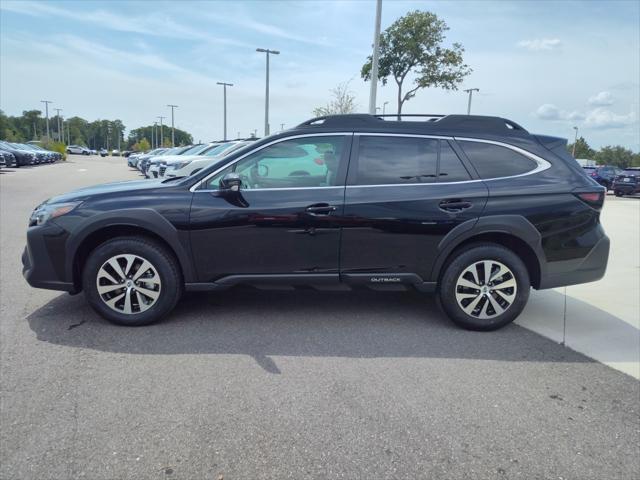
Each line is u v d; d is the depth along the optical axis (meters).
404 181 4.18
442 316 4.68
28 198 13.46
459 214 4.12
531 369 3.57
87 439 2.61
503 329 4.39
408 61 17.12
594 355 3.84
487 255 4.18
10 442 2.57
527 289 4.24
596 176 28.02
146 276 4.16
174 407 2.93
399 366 3.57
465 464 2.49
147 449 2.54
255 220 4.07
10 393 3.05
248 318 4.49
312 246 4.13
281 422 2.81
